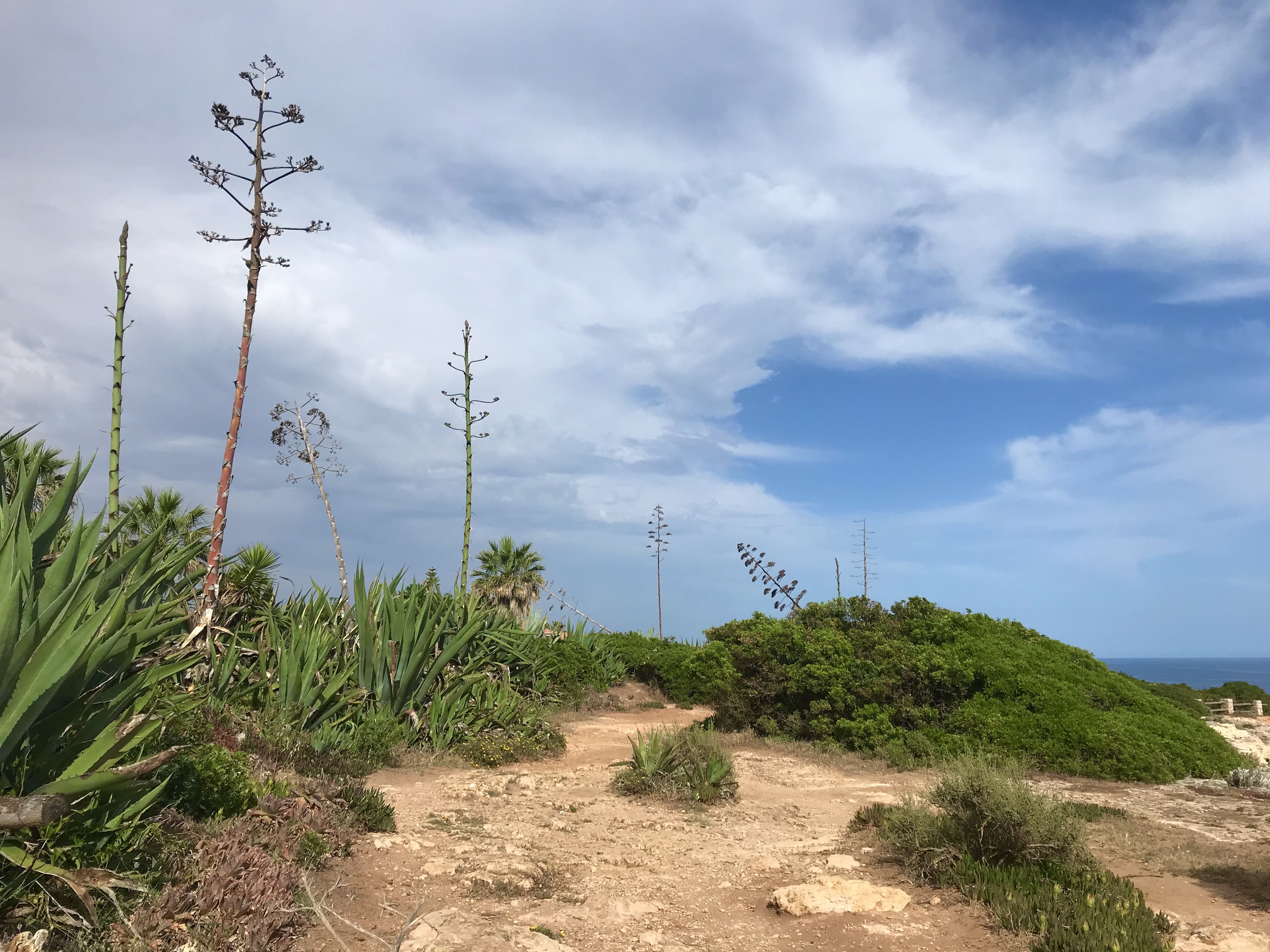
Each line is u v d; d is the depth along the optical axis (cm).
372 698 1497
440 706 1520
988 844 735
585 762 1497
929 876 719
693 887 750
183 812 657
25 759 482
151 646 738
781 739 1681
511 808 1064
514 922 611
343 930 549
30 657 461
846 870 764
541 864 784
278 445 2262
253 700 1286
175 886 513
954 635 1809
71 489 601
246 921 494
